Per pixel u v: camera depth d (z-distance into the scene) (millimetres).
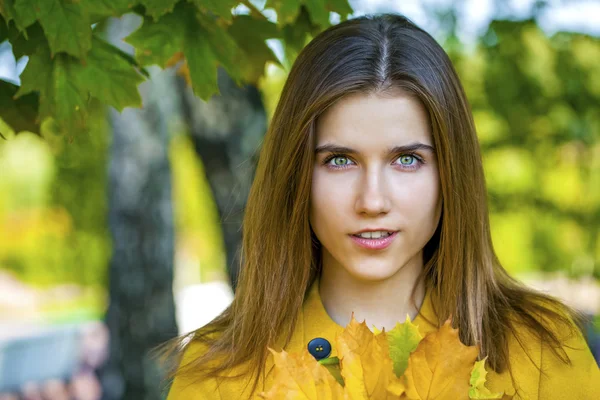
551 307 1567
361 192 1316
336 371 1218
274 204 1502
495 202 6684
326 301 1544
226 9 1451
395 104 1317
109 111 4125
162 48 1500
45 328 14711
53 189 11117
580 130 5996
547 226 7148
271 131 1528
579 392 1470
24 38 1457
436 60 1424
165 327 4094
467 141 1477
